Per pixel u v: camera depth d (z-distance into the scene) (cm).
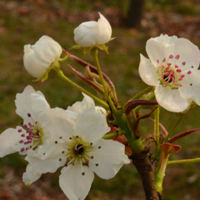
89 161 26
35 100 25
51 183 69
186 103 26
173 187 68
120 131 26
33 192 67
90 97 26
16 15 138
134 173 69
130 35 135
